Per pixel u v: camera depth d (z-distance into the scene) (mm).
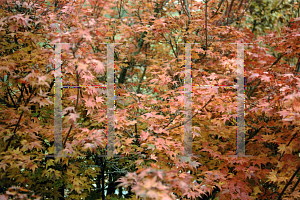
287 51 4098
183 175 2939
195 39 4715
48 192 3373
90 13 4832
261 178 3709
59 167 3381
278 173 3561
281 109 3242
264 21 7180
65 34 2477
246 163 3531
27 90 3504
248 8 6539
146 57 5895
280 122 3580
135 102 3494
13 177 3012
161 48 6305
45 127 3250
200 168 3682
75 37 2477
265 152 3895
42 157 3059
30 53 3369
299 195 3215
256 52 4676
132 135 3873
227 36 4863
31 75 2680
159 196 1948
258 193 3834
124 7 6184
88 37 2432
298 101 2861
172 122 3500
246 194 3402
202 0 5211
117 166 4188
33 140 3076
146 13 5355
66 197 3824
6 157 2658
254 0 7086
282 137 3629
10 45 3186
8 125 2922
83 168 3748
